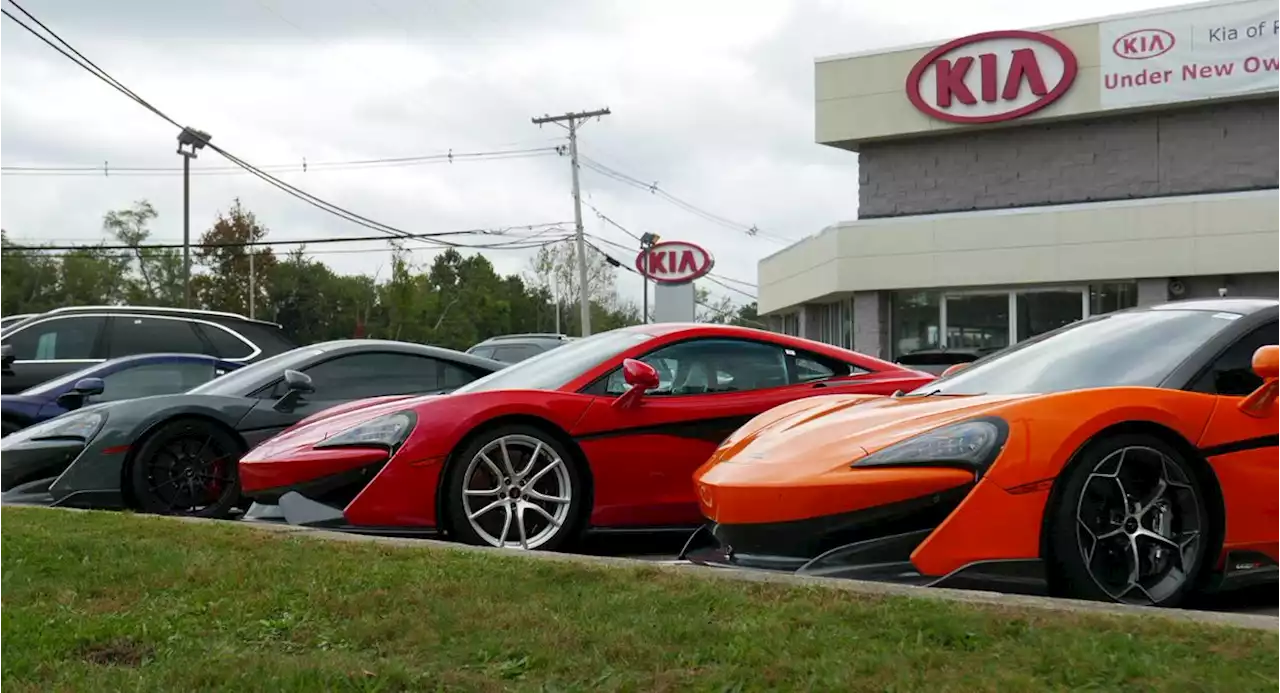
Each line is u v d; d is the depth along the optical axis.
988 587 4.03
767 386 6.44
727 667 3.07
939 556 4.05
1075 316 18.94
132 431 7.23
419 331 73.62
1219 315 4.91
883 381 6.66
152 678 3.10
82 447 7.19
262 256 69.88
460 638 3.44
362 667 3.14
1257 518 4.34
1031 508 4.05
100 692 3.01
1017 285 19.25
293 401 7.72
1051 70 19.39
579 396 5.98
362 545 4.95
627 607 3.72
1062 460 4.07
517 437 5.80
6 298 69.94
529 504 5.81
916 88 20.30
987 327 19.52
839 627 3.41
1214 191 18.86
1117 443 4.15
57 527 5.57
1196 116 18.98
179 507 7.36
